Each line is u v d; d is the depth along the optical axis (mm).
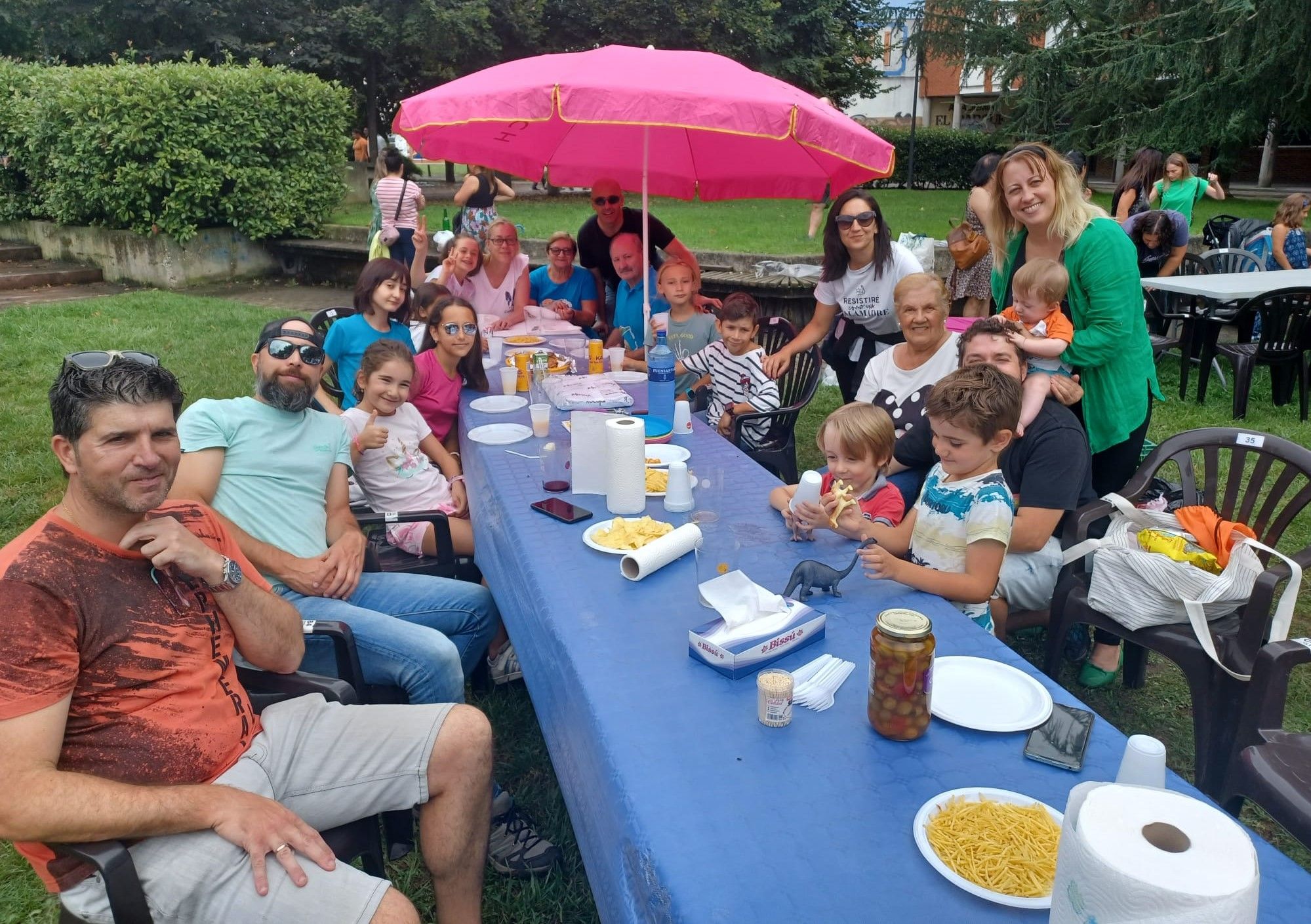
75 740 1536
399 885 2184
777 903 1053
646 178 3928
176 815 1470
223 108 10523
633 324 4930
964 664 1595
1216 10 11922
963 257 5844
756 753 1344
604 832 1351
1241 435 2625
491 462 2803
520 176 5027
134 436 1500
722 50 19906
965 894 1068
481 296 5312
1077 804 862
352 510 3018
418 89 20141
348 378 3943
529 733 2740
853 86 23344
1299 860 2291
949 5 18750
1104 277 2908
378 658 2291
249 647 1835
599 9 18766
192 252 10820
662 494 2482
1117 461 3125
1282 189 22766
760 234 11781
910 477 3225
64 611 1500
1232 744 2186
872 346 4176
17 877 2215
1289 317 5488
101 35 17078
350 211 15156
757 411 3879
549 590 1905
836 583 1875
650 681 1546
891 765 1320
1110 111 15211
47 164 11211
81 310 8758
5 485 4590
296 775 1752
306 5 17688
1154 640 2307
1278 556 2160
